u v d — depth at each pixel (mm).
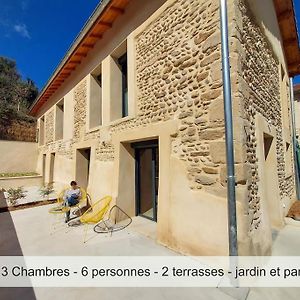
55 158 10477
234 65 2977
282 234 4426
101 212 4551
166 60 4168
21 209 6832
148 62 4641
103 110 6230
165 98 4145
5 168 13500
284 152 6055
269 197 4887
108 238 4199
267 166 4934
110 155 5746
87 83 7285
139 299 2459
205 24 3434
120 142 5316
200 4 3545
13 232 4652
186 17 3799
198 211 3309
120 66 6211
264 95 4336
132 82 5035
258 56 4062
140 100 4836
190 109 3602
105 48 6219
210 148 3217
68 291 2619
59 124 11023
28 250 3746
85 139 7305
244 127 3000
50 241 4117
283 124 6164
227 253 2877
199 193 3338
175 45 3984
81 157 8078
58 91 10562
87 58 7359
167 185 3875
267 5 4965
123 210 5215
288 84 8094
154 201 5023
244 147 2930
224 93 2928
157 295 2523
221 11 3010
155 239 4094
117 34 5684
